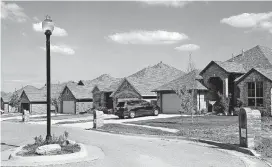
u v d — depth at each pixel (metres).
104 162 11.46
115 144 16.44
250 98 33.41
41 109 62.09
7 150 15.69
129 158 12.23
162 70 51.28
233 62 39.12
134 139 18.78
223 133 19.30
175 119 30.42
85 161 11.62
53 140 14.50
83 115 48.78
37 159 11.75
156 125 25.73
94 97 53.16
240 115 14.29
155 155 12.88
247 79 33.62
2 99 79.81
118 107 36.47
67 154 12.34
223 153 13.32
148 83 45.72
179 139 18.47
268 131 19.52
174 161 11.54
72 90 55.72
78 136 20.67
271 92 31.47
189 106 26.98
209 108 38.56
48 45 13.76
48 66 13.73
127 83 44.91
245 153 13.31
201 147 15.13
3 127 30.98
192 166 10.63
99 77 62.62
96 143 16.94
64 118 43.34
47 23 13.64
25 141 19.17
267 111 31.59
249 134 13.77
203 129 21.81
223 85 36.53
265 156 12.31
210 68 37.91
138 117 35.91
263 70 33.09
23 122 39.44
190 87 33.22
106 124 27.61
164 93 41.34
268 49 42.38
